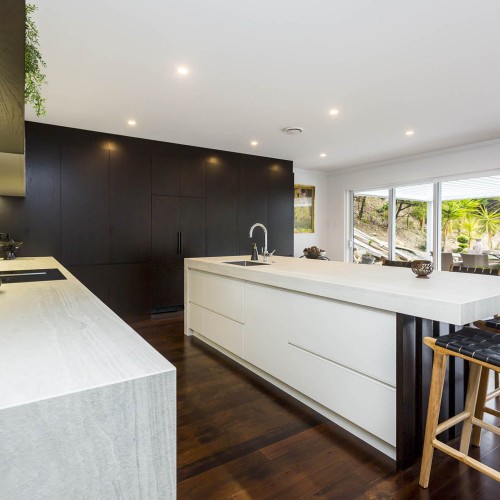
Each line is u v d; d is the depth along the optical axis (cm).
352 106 358
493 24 218
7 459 52
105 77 290
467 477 159
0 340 84
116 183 463
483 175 503
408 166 598
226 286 309
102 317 108
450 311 142
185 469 166
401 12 206
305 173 719
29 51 136
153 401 64
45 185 419
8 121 126
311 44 240
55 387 58
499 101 345
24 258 375
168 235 504
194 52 251
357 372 189
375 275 228
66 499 56
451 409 188
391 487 154
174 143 505
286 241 622
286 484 156
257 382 263
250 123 413
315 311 215
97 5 198
